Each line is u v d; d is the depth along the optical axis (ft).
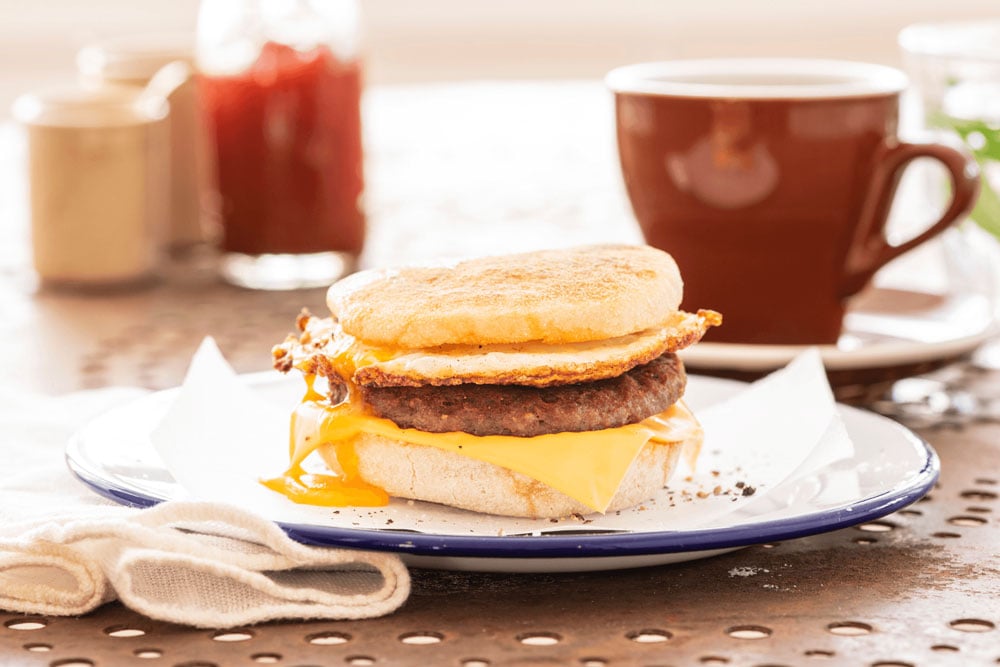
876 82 3.39
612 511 2.73
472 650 2.45
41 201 3.87
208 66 3.97
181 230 4.24
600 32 8.55
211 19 3.97
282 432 2.91
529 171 5.07
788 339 3.34
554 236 4.16
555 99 6.68
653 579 2.61
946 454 3.00
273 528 2.54
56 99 3.89
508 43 8.50
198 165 4.23
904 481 2.71
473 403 2.70
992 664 2.43
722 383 3.10
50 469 2.88
